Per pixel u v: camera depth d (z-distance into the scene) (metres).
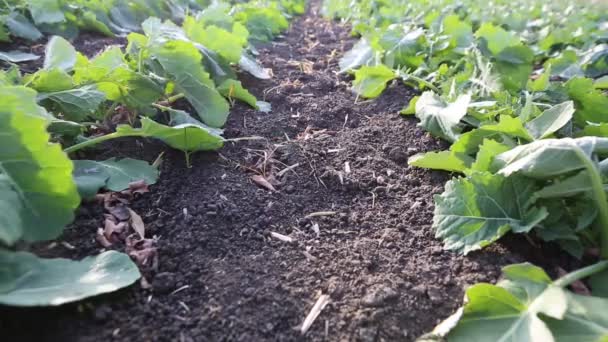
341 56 3.74
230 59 2.72
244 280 1.40
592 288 1.38
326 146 2.24
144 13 4.21
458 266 1.49
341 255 1.55
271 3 5.00
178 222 1.62
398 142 2.30
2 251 1.21
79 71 1.99
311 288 1.40
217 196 1.78
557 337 1.21
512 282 1.35
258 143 2.21
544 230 1.53
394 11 4.84
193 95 2.23
